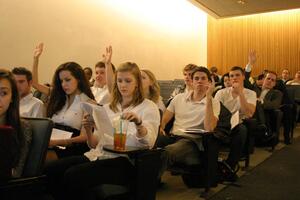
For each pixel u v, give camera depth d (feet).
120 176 5.46
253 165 11.63
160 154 5.73
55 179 5.98
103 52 22.38
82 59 20.71
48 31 18.37
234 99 11.49
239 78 11.29
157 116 6.25
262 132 12.39
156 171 5.63
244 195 8.68
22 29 16.93
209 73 9.66
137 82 6.46
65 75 7.84
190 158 8.51
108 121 5.87
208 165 8.55
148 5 26.84
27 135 5.01
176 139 9.04
